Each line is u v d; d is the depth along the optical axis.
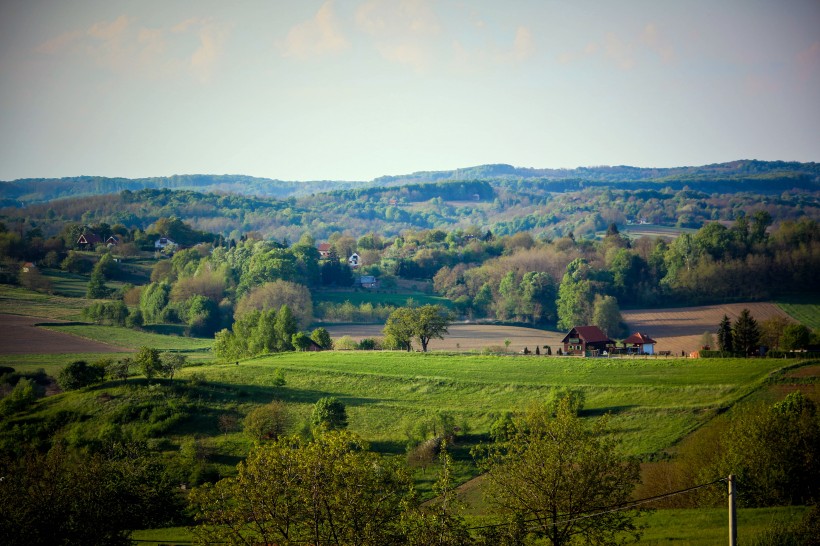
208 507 66.19
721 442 98.88
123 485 89.38
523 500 68.75
